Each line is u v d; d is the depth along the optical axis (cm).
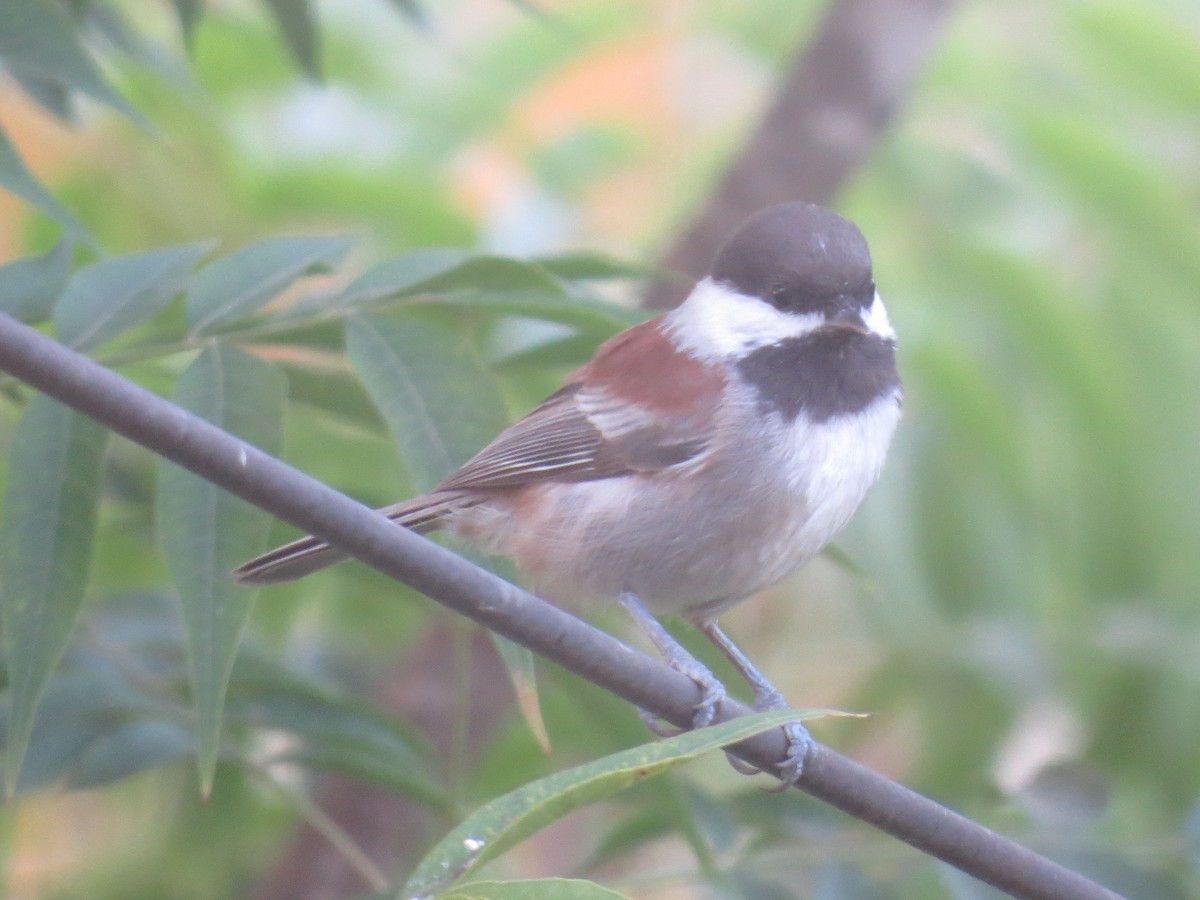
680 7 1240
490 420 666
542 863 1187
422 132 1220
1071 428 1089
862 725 1100
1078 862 768
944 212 1173
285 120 1182
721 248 848
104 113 1077
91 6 866
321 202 1114
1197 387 1087
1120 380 1086
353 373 740
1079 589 1087
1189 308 1087
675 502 778
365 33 1220
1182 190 1191
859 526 1091
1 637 740
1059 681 1059
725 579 798
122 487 851
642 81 1252
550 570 805
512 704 1072
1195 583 1072
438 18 1252
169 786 1008
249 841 1023
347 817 1034
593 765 465
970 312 1104
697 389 779
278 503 512
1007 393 1096
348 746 807
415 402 665
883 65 1161
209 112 923
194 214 1105
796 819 786
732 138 1262
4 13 733
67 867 1015
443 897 455
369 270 704
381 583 850
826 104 1156
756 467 770
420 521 812
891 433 816
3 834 996
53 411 644
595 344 773
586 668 561
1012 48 1191
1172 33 1136
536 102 1248
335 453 1026
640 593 809
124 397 495
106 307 667
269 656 852
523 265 692
